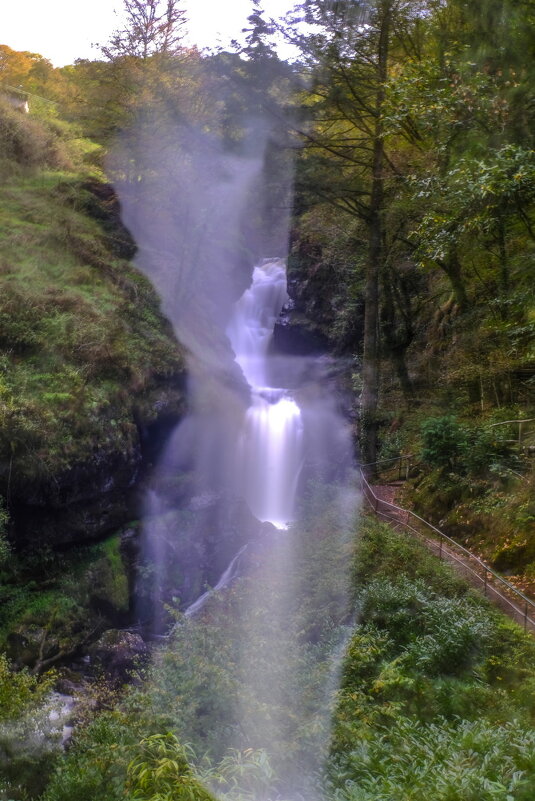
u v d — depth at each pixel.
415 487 16.88
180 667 7.88
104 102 27.08
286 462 25.69
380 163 19.55
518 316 15.83
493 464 13.54
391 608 9.80
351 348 28.92
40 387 17.81
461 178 12.56
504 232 15.53
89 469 17.41
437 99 13.59
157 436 21.02
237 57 18.06
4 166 28.09
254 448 24.73
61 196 27.05
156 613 17.75
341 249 24.42
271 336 32.09
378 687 7.41
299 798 5.14
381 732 6.56
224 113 19.12
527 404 15.66
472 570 11.31
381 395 23.84
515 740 5.50
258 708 6.65
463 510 13.77
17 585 15.62
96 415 18.14
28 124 30.66
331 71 18.23
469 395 18.45
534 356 14.61
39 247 23.45
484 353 17.70
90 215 27.14
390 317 22.77
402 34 18.53
